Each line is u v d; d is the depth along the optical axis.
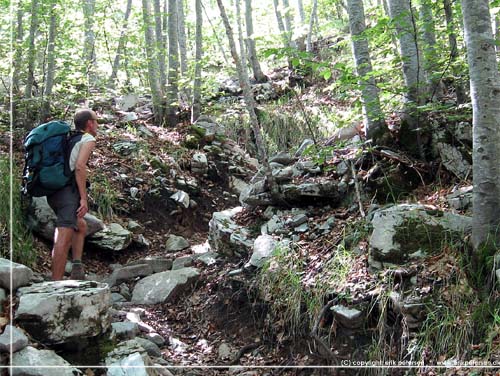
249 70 14.31
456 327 3.49
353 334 3.93
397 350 3.68
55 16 7.89
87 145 4.14
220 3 5.97
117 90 10.53
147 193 7.23
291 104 10.98
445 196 4.75
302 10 15.10
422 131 5.36
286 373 3.94
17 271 3.62
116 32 9.81
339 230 4.87
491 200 3.73
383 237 4.21
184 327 4.70
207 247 6.23
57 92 8.70
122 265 5.93
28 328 3.27
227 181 8.52
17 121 7.73
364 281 4.12
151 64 9.84
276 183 5.66
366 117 5.58
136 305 5.00
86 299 3.43
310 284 4.32
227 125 10.27
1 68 7.86
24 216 5.45
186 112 10.16
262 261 4.79
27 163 4.11
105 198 6.55
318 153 5.70
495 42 4.03
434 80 6.01
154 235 6.78
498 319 3.34
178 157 8.35
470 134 5.05
